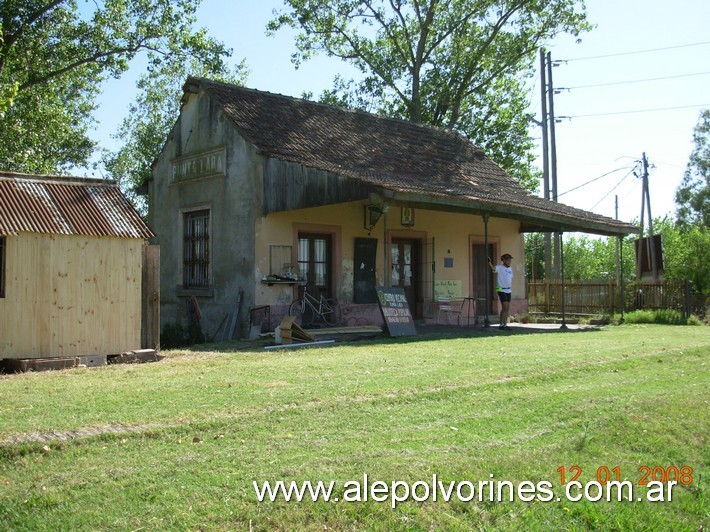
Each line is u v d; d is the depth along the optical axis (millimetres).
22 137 24578
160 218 18750
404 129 21688
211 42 23125
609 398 8117
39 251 9977
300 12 30109
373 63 31422
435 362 9906
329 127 18719
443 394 7785
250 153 15766
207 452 5555
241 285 15727
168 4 22531
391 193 13109
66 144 29391
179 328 16984
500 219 21109
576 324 19656
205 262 17062
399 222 18328
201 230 17344
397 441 6066
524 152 31734
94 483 4852
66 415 6363
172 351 11891
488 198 15812
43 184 10820
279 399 7176
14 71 22828
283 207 15133
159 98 34469
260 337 14641
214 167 16750
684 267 29172
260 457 5480
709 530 5480
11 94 16109
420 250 19047
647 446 6754
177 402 6973
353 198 13656
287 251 15875
